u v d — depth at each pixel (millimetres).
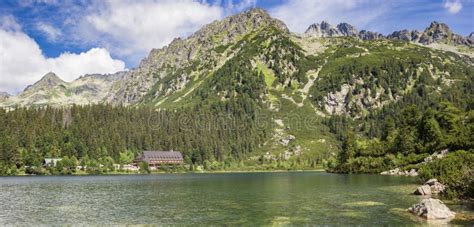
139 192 110875
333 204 75562
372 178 156875
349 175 192625
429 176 106562
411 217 59500
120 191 114750
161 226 56688
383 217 59781
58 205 81562
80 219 63531
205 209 72688
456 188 78500
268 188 118375
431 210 59406
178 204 80812
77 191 115562
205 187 127688
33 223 60594
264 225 55781
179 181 168250
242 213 66750
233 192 106438
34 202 87062
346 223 55719
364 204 74375
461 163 97188
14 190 119625
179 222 59469
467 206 68188
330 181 145375
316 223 56250
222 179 182000
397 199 81312
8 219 64125
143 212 70062
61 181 173000
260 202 81688
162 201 86812
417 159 185125
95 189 123000
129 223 59531
